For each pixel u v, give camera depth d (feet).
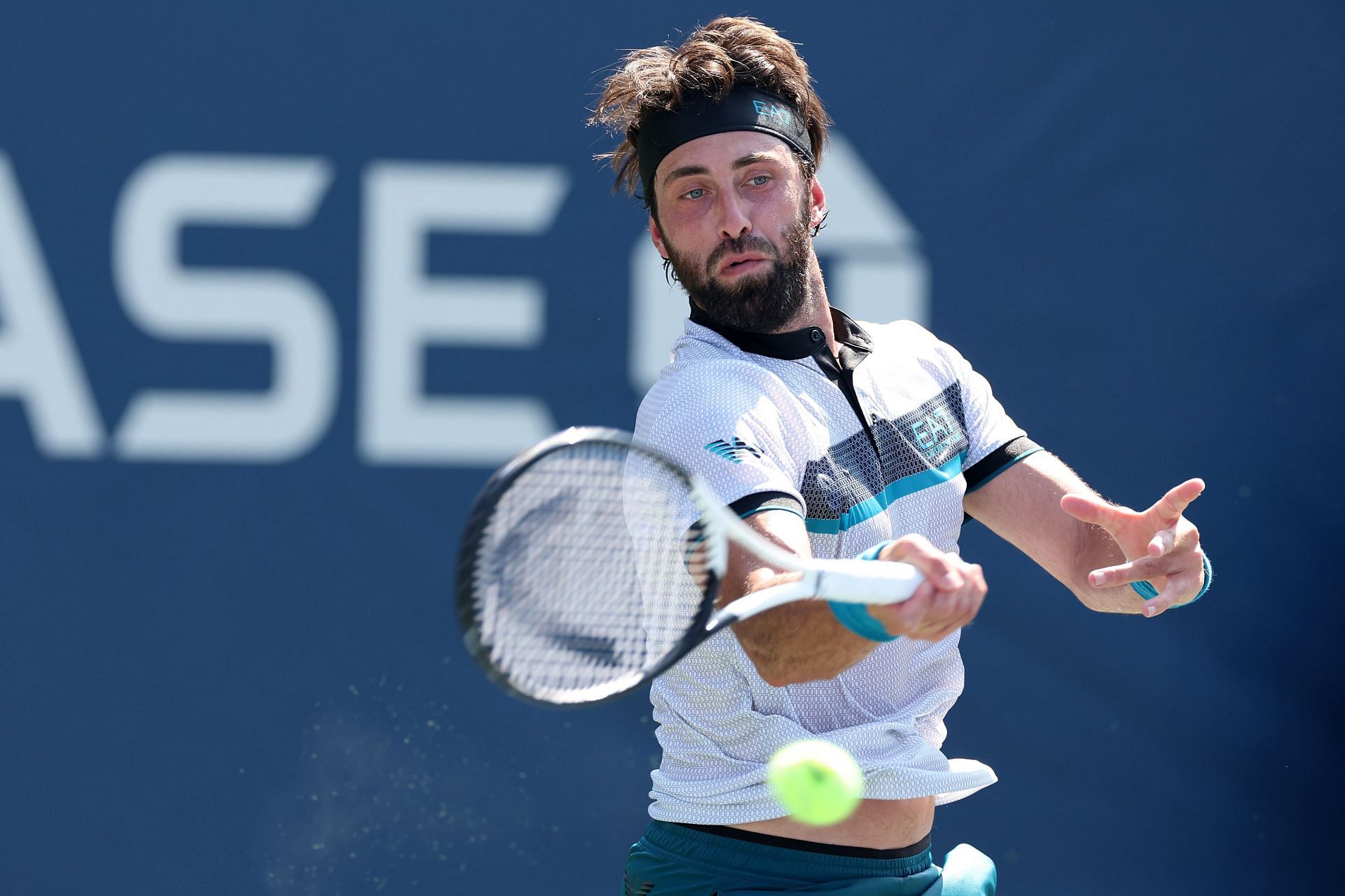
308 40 56.95
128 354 56.34
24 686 55.36
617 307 57.67
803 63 30.81
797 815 24.62
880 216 58.08
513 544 22.52
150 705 55.72
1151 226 58.90
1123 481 58.49
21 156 56.03
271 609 56.34
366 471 56.95
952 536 29.55
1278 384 59.00
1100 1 58.70
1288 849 58.03
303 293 56.90
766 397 26.94
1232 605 58.49
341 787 56.08
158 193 56.49
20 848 55.06
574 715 56.90
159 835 55.47
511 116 57.52
